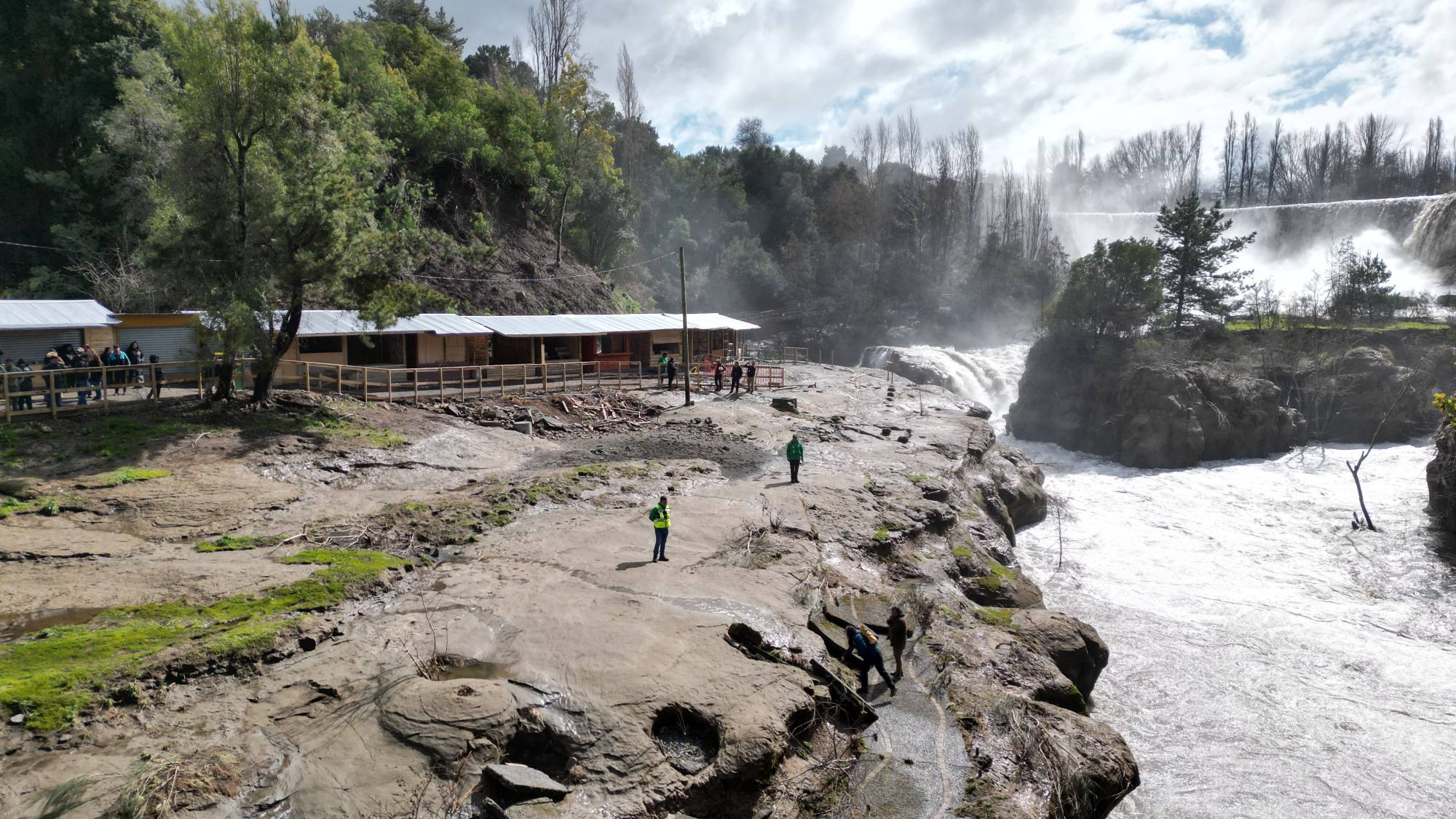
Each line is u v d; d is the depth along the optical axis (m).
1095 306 50.34
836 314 84.31
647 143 85.06
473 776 9.38
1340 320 54.06
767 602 15.34
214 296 23.64
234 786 8.81
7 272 40.19
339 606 14.20
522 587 15.34
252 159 24.92
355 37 50.44
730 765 10.03
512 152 59.69
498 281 52.03
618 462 27.17
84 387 23.72
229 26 23.92
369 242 26.59
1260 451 44.94
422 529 18.67
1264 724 17.16
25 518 17.31
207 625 12.55
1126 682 18.86
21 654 10.98
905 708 12.66
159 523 18.06
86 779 8.59
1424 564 26.84
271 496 20.41
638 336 47.66
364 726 10.12
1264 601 24.11
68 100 41.34
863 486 25.09
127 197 38.56
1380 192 104.19
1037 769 11.41
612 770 9.73
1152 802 14.44
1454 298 61.97
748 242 86.75
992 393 62.88
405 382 32.88
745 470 27.42
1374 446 45.16
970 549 22.27
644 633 13.13
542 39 71.19
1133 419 44.25
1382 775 15.41
